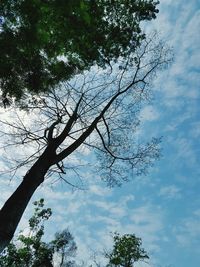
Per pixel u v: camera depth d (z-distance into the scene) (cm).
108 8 1447
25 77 1423
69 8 1116
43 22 1136
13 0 1055
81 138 1418
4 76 1320
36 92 1477
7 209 1089
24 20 1095
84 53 1446
